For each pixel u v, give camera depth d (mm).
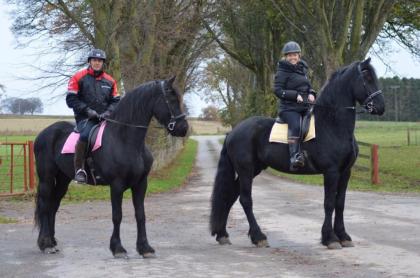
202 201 17578
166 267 8016
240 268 7910
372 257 8484
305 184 23875
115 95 9328
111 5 21109
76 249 9617
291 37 33250
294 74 9586
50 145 9484
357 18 25750
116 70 21312
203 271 7746
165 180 24453
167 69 27438
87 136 8789
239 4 31000
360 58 26047
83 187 20094
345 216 13352
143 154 8758
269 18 32312
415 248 9148
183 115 8500
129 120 8594
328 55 25281
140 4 22906
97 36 21125
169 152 34562
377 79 9250
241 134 9914
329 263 8148
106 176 8641
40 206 9484
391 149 41625
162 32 24688
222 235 9945
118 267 8047
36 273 7824
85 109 8914
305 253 8953
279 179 26797
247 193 9805
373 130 74812
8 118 62531
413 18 30438
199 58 34469
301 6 25578
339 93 9383
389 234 10641
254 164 9938
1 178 23656
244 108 47125
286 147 9547
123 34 23922
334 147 9273
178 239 10570
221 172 10055
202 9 28000
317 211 14461
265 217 13406
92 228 12078
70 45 22344
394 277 7207
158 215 14211
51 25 21812
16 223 13094
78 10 21344
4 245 10102
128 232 11398
